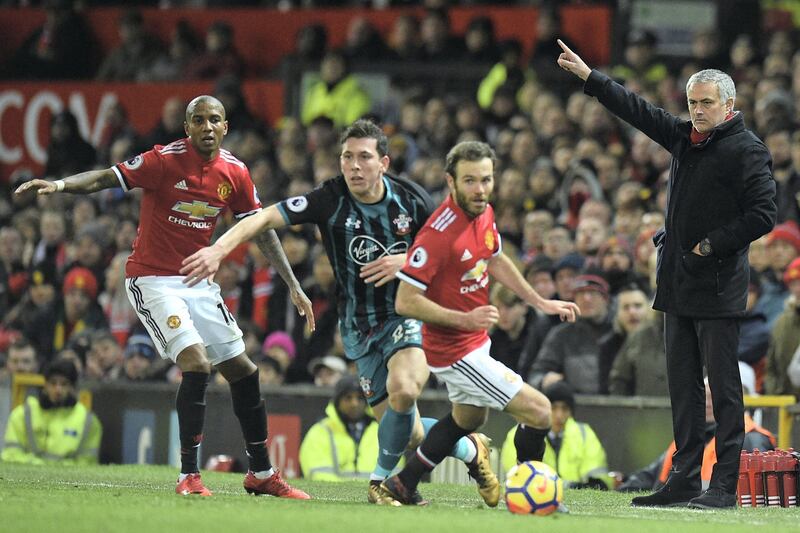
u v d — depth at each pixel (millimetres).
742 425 27141
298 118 64188
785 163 46656
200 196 28328
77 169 65438
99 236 55281
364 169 26531
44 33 72375
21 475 33469
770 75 54062
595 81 27734
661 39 64250
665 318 28062
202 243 28688
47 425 42938
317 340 46125
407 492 25781
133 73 69750
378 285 26766
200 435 27734
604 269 42188
